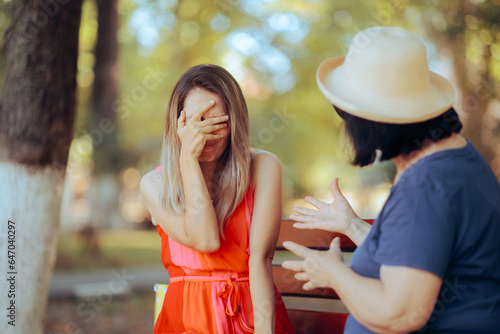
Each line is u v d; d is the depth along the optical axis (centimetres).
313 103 1473
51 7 346
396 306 145
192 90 213
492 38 822
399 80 160
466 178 153
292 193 1659
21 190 341
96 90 1144
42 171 346
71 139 366
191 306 212
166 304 219
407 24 995
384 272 149
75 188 1719
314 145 1546
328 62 184
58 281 902
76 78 366
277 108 1452
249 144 222
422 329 156
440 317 154
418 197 150
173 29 1405
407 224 148
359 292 153
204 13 1393
